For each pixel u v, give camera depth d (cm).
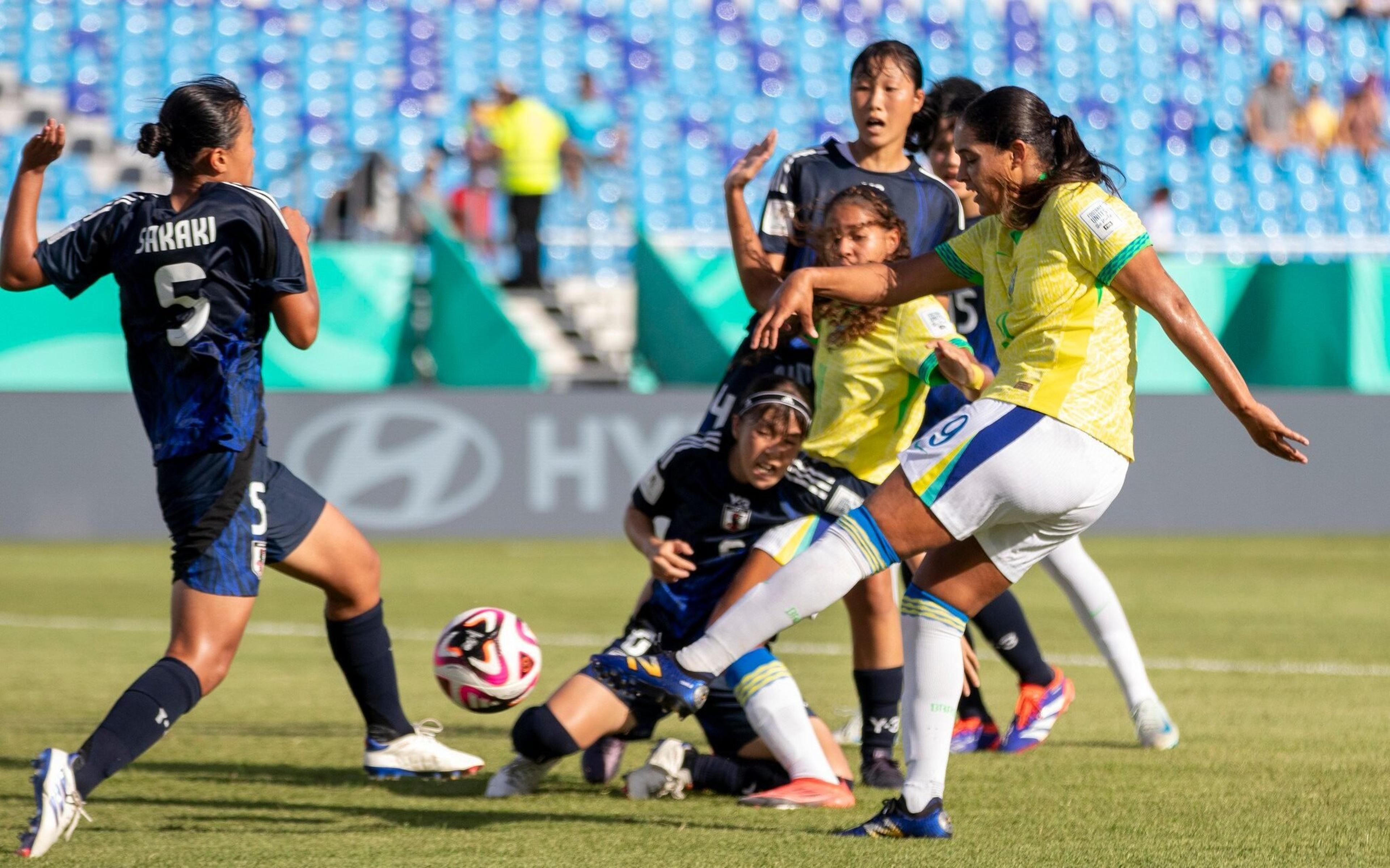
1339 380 5244
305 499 1544
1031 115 1234
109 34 6341
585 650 2780
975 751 1862
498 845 1330
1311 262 5312
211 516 1309
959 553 1298
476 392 4672
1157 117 7438
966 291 1917
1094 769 1730
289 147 6256
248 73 6356
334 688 2408
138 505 4562
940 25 7425
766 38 7131
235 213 1310
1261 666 2606
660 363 5272
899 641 1681
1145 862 1251
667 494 1616
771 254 1830
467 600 3497
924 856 1269
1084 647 2886
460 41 6688
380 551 4484
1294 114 7188
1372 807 1498
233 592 1316
